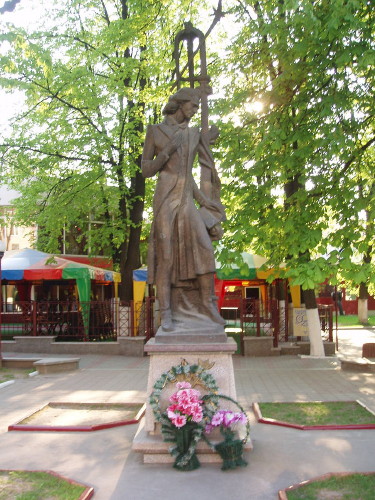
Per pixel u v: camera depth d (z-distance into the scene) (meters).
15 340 15.17
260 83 12.16
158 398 5.21
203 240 5.78
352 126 9.80
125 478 4.77
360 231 9.28
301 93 10.48
